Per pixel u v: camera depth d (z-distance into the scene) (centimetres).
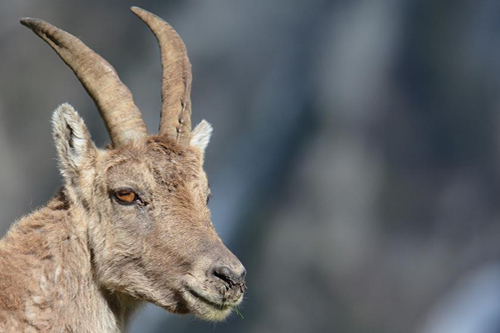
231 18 13825
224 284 3027
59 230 3102
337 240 13638
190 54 13700
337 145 14225
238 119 13950
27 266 3019
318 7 14250
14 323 2941
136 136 3234
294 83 14262
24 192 11694
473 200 14400
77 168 3155
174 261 3083
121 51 12888
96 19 12625
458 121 14562
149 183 3136
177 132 3344
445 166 14488
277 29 14138
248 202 13638
